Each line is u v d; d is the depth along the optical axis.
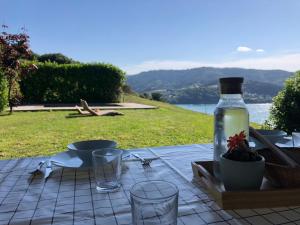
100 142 1.44
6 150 4.35
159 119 8.08
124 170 1.21
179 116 9.02
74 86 14.39
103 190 0.98
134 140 5.11
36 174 1.15
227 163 0.85
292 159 0.96
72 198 0.93
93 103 14.36
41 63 13.82
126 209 0.84
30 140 5.07
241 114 0.97
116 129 6.23
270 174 0.91
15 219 0.79
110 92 14.92
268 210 0.82
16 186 1.04
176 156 1.42
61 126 6.61
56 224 0.76
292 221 0.76
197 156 1.42
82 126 6.61
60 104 13.49
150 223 0.67
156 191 0.76
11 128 6.32
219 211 0.82
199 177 1.08
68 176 1.14
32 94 13.76
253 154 0.88
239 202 0.83
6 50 9.02
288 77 4.37
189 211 0.82
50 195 0.95
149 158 1.36
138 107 12.07
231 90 0.98
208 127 6.73
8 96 9.27
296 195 0.84
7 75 9.20
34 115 8.77
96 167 1.02
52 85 14.04
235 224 0.75
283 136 1.44
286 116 4.21
